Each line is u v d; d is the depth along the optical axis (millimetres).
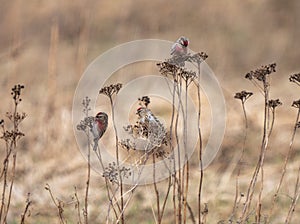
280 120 19359
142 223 14039
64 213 14531
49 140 17812
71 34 29781
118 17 31922
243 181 15797
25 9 31531
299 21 30422
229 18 31250
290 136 18156
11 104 20125
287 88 23062
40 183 15992
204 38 29844
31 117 19453
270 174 16125
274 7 31312
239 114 19484
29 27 30734
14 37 26812
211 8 32094
